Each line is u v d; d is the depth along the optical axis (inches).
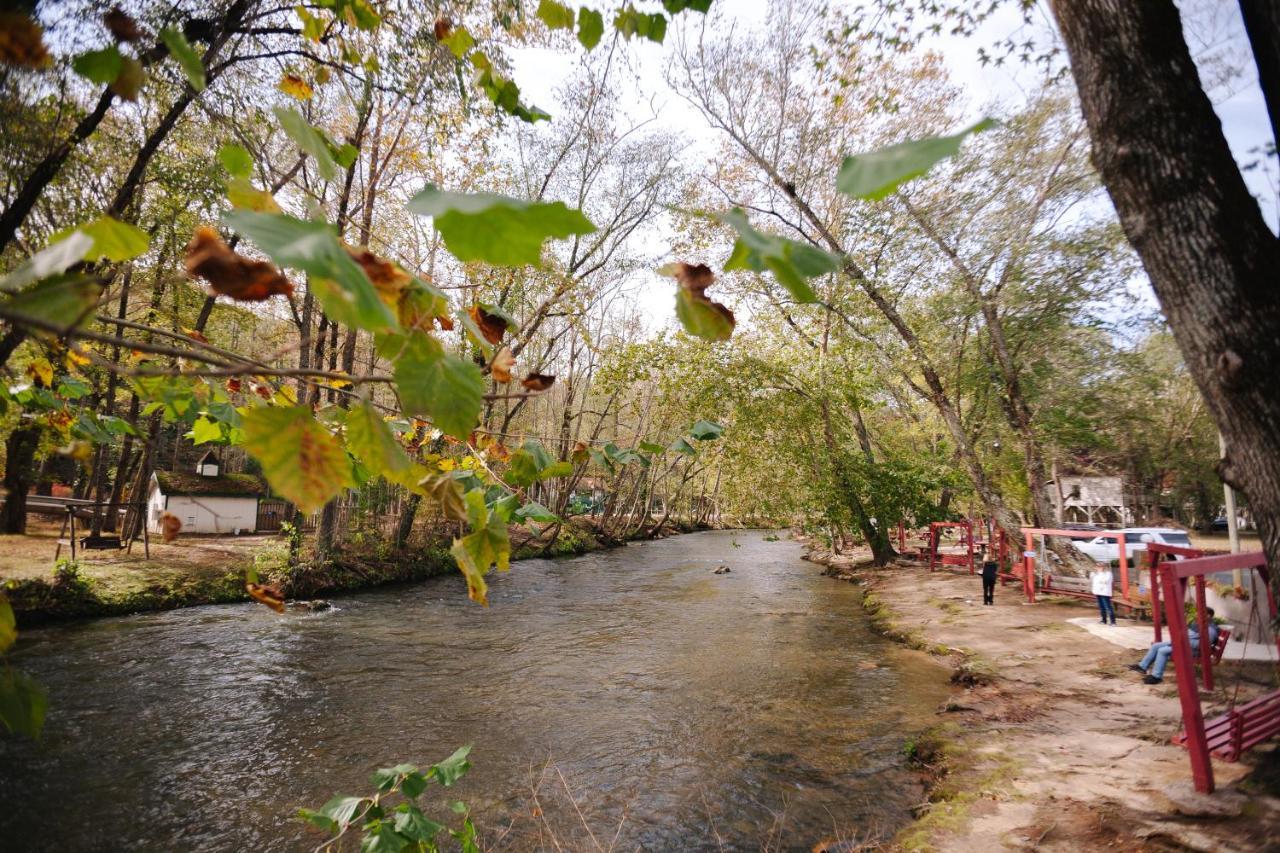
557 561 1065.5
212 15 142.4
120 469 692.7
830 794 246.7
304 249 22.2
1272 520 125.2
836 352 764.0
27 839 217.0
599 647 488.1
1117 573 711.7
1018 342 661.9
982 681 362.9
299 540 701.9
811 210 625.3
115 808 238.1
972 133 20.2
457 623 568.1
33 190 75.5
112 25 39.1
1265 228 129.0
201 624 515.2
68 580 510.0
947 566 886.4
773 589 779.4
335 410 69.1
